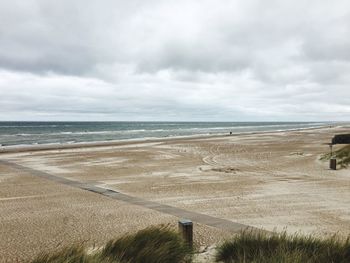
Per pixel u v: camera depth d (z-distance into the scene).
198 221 9.91
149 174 19.17
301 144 40.34
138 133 81.56
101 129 113.94
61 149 35.03
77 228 9.45
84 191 14.54
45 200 12.91
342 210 11.22
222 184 15.93
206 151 32.75
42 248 7.95
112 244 6.10
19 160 25.86
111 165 23.14
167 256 5.76
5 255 7.54
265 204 12.04
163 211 11.12
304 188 14.88
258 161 24.86
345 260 5.41
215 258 6.48
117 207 11.73
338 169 20.27
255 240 6.61
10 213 11.08
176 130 104.38
